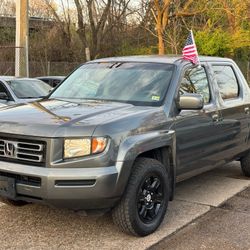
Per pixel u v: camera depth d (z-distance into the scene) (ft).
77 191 15.14
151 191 17.11
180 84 19.33
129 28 97.91
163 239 16.78
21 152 15.79
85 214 16.05
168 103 18.31
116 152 15.53
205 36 87.97
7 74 70.18
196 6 72.23
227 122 22.27
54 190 15.11
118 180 15.43
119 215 16.19
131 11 96.02
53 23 100.17
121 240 16.55
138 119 16.63
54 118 16.14
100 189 15.15
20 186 15.62
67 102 18.84
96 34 98.37
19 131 15.75
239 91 24.29
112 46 98.99
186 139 19.07
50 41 96.78
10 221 18.11
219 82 22.50
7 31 99.91
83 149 15.26
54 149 15.26
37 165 15.48
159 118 17.53
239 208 20.45
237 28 91.20
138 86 19.33
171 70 19.60
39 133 15.42
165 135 17.46
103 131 15.38
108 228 17.58
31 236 16.75
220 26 90.79
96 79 20.61
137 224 16.38
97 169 15.20
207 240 16.81
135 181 16.12
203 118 20.20
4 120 16.38
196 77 20.76
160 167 17.28
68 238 16.65
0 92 36.91
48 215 18.76
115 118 16.17
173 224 18.22
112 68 20.92
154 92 18.80
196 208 20.24
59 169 15.17
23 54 50.72
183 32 84.99
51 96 20.80
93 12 99.30
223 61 23.73
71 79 21.59
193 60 20.74
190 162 19.62
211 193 22.59
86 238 16.66
